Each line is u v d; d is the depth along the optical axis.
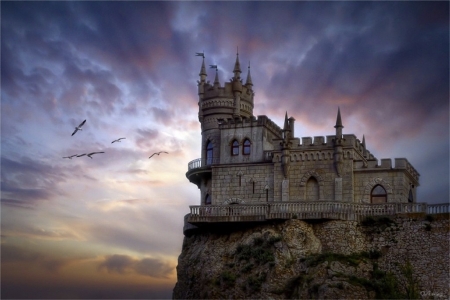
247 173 90.50
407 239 79.88
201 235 90.69
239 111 97.88
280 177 88.62
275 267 80.38
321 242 82.00
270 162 90.00
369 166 86.25
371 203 83.56
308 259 80.06
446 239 78.38
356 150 88.31
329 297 75.88
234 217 85.31
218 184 91.38
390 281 77.62
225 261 85.12
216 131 96.31
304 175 87.75
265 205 84.62
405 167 85.38
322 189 86.69
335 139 87.06
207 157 96.25
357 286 76.56
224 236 87.38
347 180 86.19
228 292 82.12
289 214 83.31
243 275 82.00
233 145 93.06
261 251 82.50
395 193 85.00
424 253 78.81
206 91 99.12
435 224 79.31
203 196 94.75
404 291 77.75
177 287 90.50
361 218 82.44
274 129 95.69
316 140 88.12
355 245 81.12
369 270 79.06
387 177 85.56
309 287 77.62
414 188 91.50
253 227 85.62
